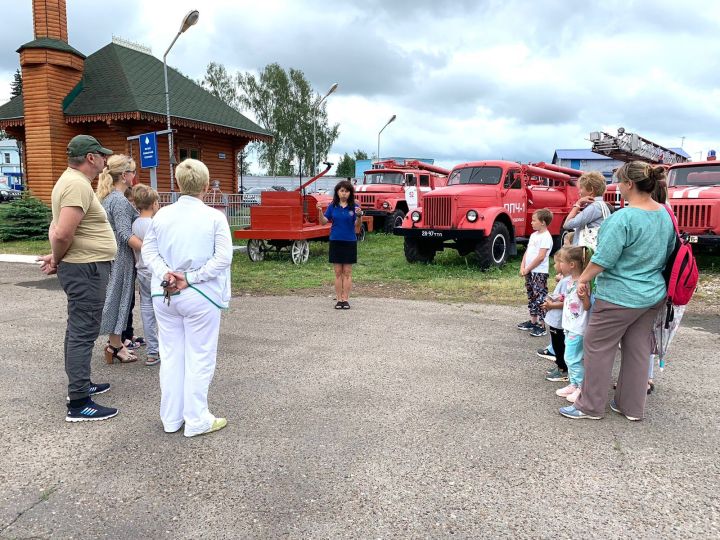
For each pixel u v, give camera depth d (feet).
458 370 15.94
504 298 27.27
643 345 12.21
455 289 29.68
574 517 8.73
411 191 38.09
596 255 11.60
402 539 8.19
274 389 14.37
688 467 10.32
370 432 11.77
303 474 10.03
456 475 10.00
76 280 12.10
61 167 61.00
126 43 71.67
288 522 8.61
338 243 24.12
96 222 12.40
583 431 11.85
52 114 59.67
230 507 9.02
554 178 41.86
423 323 21.95
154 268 11.01
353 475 10.00
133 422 12.34
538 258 19.39
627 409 12.43
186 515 8.80
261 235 38.50
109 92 61.98
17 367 16.19
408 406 13.21
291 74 205.57
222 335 20.07
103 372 15.84
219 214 11.22
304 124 203.92
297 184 154.30
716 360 16.85
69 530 8.42
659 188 12.48
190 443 11.28
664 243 11.53
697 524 8.54
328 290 29.91
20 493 9.45
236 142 75.31
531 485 9.68
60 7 60.08
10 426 12.12
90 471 10.18
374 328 21.12
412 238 38.01
